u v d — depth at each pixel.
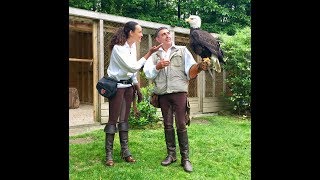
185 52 3.83
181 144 3.81
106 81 3.80
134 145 4.90
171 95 3.79
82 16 6.27
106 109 6.68
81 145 4.79
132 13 13.52
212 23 14.32
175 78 3.77
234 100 8.87
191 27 3.98
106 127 3.87
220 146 4.99
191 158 4.28
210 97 9.12
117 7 13.45
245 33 9.19
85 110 9.60
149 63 3.89
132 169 3.74
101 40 6.59
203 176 3.60
